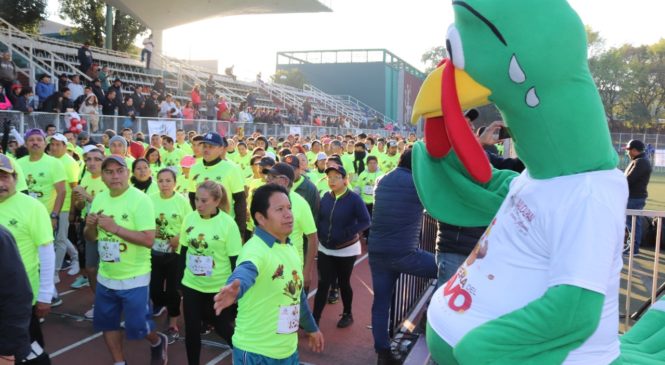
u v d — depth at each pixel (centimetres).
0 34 1972
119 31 3550
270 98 3500
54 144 691
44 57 2134
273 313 305
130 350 520
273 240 308
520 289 190
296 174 569
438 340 209
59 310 621
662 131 5225
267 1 2797
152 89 2045
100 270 430
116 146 803
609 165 185
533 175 196
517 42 176
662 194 2055
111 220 411
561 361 181
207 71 3166
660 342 238
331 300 671
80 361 494
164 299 538
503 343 181
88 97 1380
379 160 1359
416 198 434
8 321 262
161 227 523
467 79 190
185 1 2698
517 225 195
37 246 377
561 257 177
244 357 305
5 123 1034
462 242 407
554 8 179
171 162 1123
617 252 182
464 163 192
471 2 181
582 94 180
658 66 5100
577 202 178
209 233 424
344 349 529
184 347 527
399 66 5925
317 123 3081
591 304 171
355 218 558
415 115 208
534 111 181
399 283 543
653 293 468
